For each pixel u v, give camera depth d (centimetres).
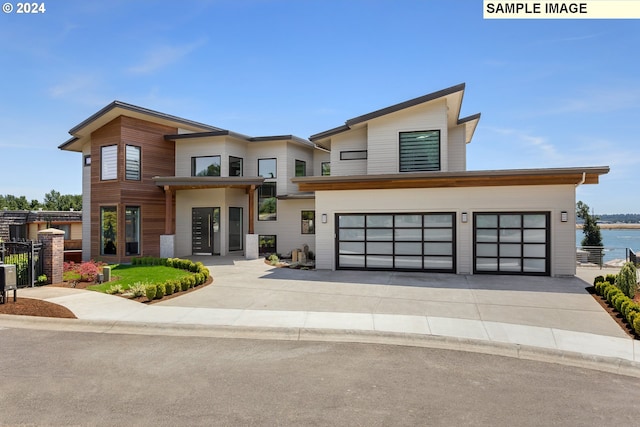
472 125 2120
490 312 943
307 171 2498
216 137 2161
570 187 1406
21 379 588
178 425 461
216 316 913
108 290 1169
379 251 1573
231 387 563
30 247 1251
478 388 567
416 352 712
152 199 2095
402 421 473
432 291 1179
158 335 810
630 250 1720
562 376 616
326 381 584
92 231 2059
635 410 508
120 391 549
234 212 2231
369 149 1845
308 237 2270
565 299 1075
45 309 969
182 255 2175
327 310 962
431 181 1502
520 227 1449
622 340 756
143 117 2045
